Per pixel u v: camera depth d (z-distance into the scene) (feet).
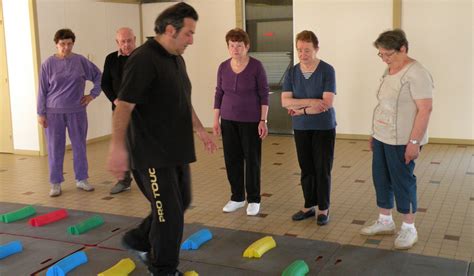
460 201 14.42
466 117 21.77
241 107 13.08
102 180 17.78
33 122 21.91
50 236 12.22
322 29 23.40
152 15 26.81
